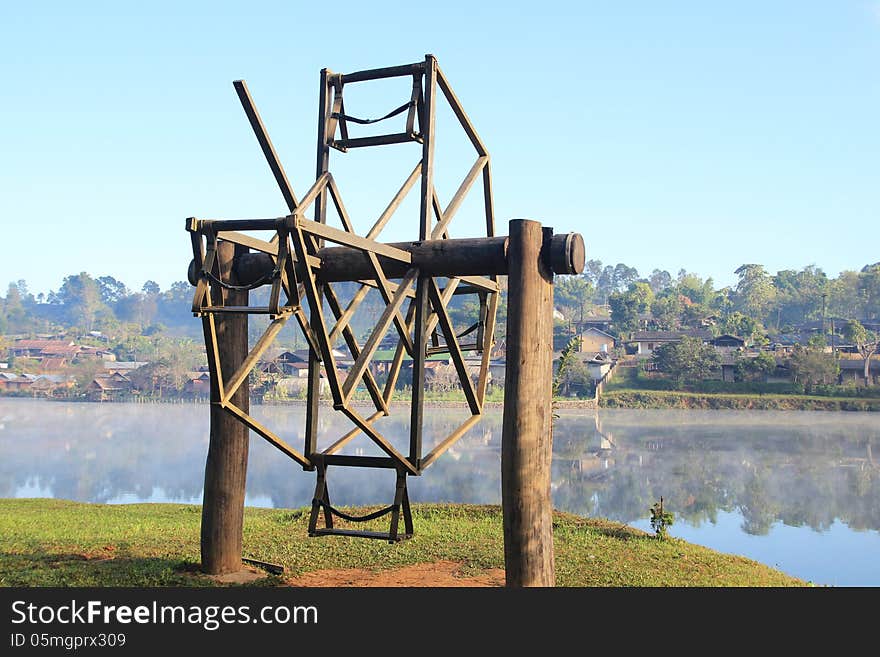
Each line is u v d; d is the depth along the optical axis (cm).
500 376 8075
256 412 7069
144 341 14000
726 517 2594
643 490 3200
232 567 798
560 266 631
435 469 3762
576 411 7100
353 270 709
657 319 11031
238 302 766
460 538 1055
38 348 13212
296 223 572
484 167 804
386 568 869
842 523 2475
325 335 623
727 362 8319
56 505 1673
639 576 902
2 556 875
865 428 5747
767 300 13475
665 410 7300
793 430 5622
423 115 719
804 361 7831
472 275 673
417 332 685
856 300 12675
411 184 750
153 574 784
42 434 6016
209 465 793
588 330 9488
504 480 621
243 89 630
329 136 745
